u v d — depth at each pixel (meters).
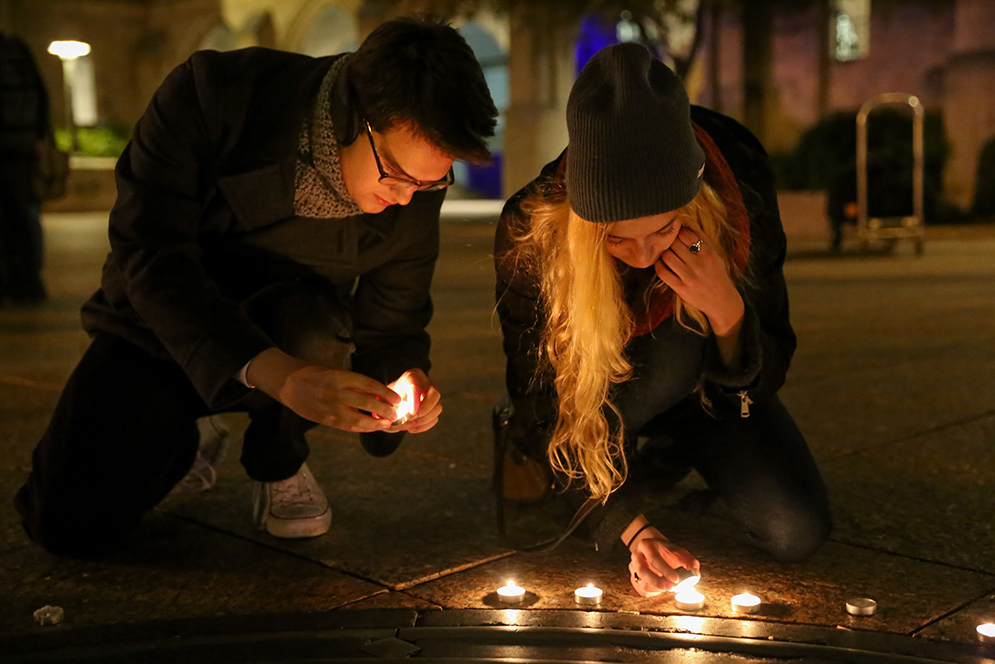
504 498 2.84
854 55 25.25
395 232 2.68
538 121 24.59
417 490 3.35
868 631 2.21
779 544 2.58
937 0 23.14
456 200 31.92
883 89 24.08
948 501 3.14
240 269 2.70
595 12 19.50
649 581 2.37
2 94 8.27
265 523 2.93
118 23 35.06
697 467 2.72
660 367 2.51
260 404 2.74
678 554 2.41
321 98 2.38
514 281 2.46
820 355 5.95
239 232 2.60
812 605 2.38
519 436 2.65
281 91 2.45
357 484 3.43
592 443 2.42
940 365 5.52
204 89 2.43
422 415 2.37
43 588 2.55
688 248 2.19
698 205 2.19
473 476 3.50
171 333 2.35
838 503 3.15
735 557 2.71
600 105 2.01
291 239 2.60
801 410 4.47
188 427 2.71
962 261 12.77
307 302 2.64
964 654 2.09
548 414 2.55
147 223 2.41
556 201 2.27
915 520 2.97
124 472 2.59
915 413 4.35
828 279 10.68
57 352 6.22
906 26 23.66
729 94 24.44
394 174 2.22
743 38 23.70
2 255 8.66
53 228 21.64
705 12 19.69
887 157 14.47
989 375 5.19
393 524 3.02
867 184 14.43
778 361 2.45
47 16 33.69
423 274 2.82
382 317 2.86
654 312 2.40
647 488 3.00
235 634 2.22
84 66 34.94
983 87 20.88
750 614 2.33
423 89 2.06
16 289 8.77
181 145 2.42
